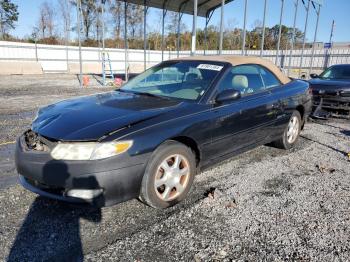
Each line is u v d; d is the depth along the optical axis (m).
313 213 3.05
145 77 4.45
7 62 25.36
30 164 2.69
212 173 4.05
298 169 4.30
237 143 3.85
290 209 3.12
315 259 2.36
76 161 2.51
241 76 4.05
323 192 3.55
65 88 15.24
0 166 4.16
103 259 2.29
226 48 40.81
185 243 2.52
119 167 2.58
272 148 5.29
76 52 30.78
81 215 2.90
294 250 2.46
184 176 3.20
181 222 2.83
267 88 4.50
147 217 2.90
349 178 4.02
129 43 43.75
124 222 2.80
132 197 2.78
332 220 2.93
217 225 2.79
